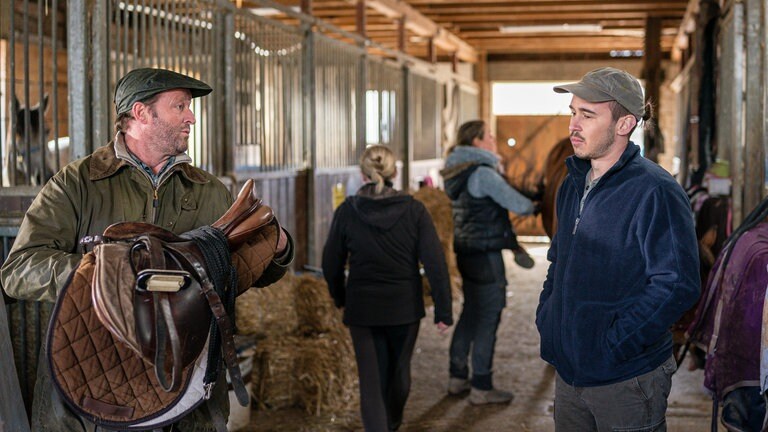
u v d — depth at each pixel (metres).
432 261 3.19
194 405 1.84
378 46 8.00
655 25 9.80
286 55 5.66
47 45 4.61
